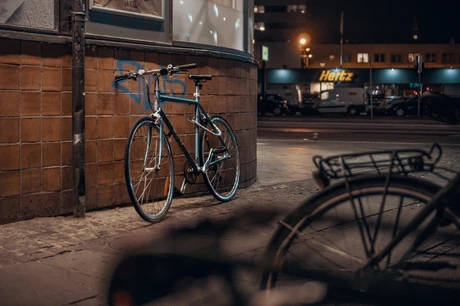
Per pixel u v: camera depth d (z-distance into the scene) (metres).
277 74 58.22
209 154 6.64
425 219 2.68
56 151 5.77
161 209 6.00
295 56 77.88
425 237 2.72
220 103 7.29
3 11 5.34
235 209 6.39
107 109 6.13
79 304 3.53
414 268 2.82
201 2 7.27
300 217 2.81
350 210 3.28
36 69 5.57
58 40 5.69
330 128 24.59
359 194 2.72
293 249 3.22
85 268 4.22
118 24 6.28
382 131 22.39
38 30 5.57
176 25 6.92
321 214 2.78
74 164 5.76
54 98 5.72
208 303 3.55
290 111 45.84
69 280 3.96
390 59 87.38
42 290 3.76
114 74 6.17
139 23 6.48
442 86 57.28
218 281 3.94
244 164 7.82
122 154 6.30
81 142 5.75
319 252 3.18
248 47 8.28
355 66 87.38
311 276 3.22
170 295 3.68
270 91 53.12
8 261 4.38
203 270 4.18
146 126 5.78
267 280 2.91
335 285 3.19
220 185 7.18
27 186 5.58
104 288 3.80
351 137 18.95
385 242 2.97
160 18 6.67
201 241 4.97
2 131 5.37
